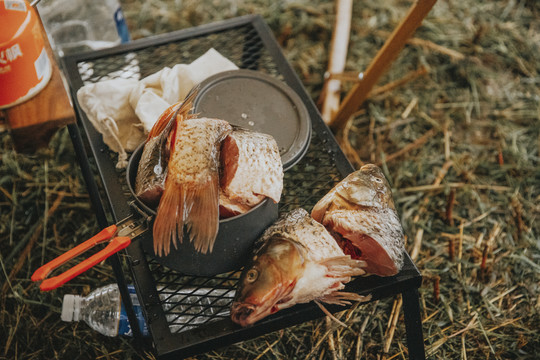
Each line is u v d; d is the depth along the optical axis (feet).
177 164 3.03
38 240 5.45
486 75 7.10
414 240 5.57
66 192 5.79
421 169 6.16
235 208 3.19
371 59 7.26
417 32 7.47
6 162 5.91
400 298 4.95
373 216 3.36
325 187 4.11
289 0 7.79
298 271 3.06
